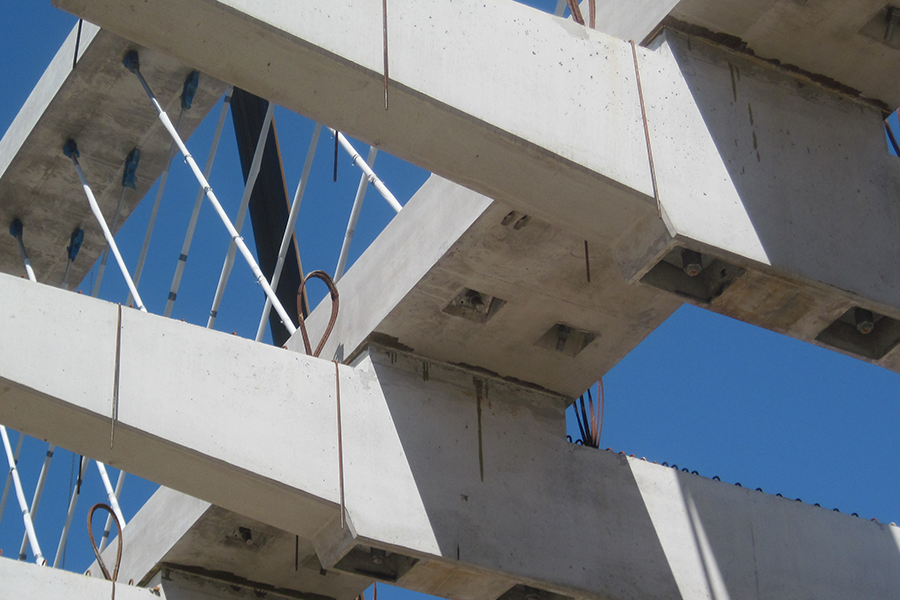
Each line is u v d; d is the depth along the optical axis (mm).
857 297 10922
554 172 10117
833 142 11562
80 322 11289
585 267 11961
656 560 13312
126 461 11422
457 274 12109
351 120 9797
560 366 13312
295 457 11797
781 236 10805
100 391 11102
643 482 13781
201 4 9023
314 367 12406
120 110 17203
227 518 13594
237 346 12008
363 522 11828
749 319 11164
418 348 13000
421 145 9977
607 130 10383
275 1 9289
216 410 11586
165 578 14070
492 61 10086
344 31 9484
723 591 13523
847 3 11102
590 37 10727
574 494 13219
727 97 11188
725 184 10766
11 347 10883
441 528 12227
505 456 13000
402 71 9617
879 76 11766
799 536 14469
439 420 12805
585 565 12859
